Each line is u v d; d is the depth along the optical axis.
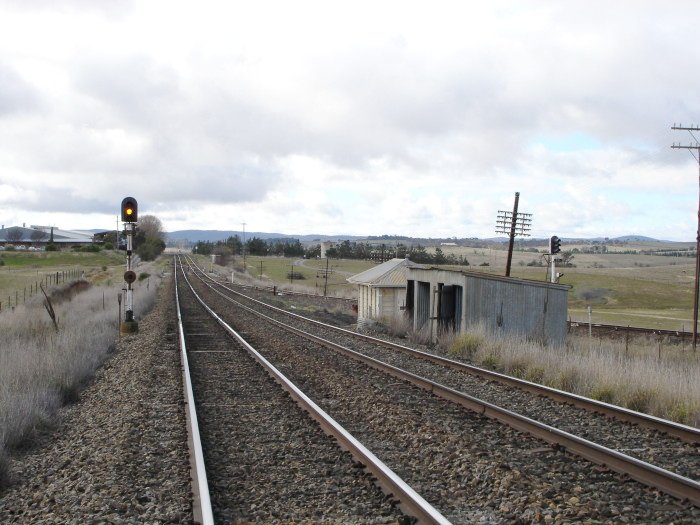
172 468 8.05
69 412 12.09
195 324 28.95
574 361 15.13
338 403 12.08
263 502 6.86
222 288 65.12
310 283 92.25
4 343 19.70
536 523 6.18
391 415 10.77
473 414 10.96
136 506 6.77
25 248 136.88
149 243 152.38
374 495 6.94
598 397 12.73
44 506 6.97
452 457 8.30
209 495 6.76
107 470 7.95
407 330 27.84
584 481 7.40
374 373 15.54
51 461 8.79
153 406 11.64
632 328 37.28
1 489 7.73
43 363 14.62
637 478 7.35
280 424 10.27
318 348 20.67
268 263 151.25
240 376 15.06
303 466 8.05
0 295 45.62
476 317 23.33
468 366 15.85
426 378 14.69
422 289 28.50
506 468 7.77
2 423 9.50
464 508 6.62
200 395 12.75
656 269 167.25
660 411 11.55
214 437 9.57
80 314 32.19
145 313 35.50
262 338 23.73
